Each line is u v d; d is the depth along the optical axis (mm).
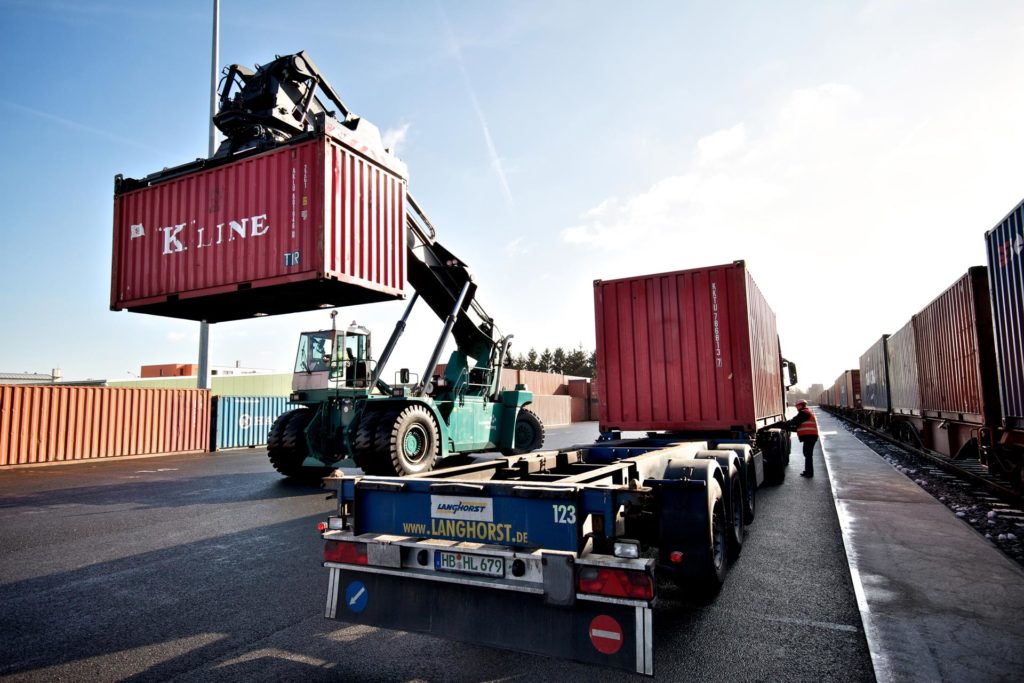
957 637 3332
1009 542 6008
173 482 12195
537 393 43562
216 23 23734
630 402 9227
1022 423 7660
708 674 3172
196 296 8906
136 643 3816
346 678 3273
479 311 13500
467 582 3096
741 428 8398
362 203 8852
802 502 8328
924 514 6750
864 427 27469
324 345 11695
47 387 16703
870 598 3994
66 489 11258
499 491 3174
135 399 18984
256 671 3379
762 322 10156
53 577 5332
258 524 7621
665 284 9148
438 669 3381
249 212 8633
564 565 2865
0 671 3430
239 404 22797
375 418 10258
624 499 2932
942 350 12102
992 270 8508
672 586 4715
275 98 8992
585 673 3289
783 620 3916
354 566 3467
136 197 9742
